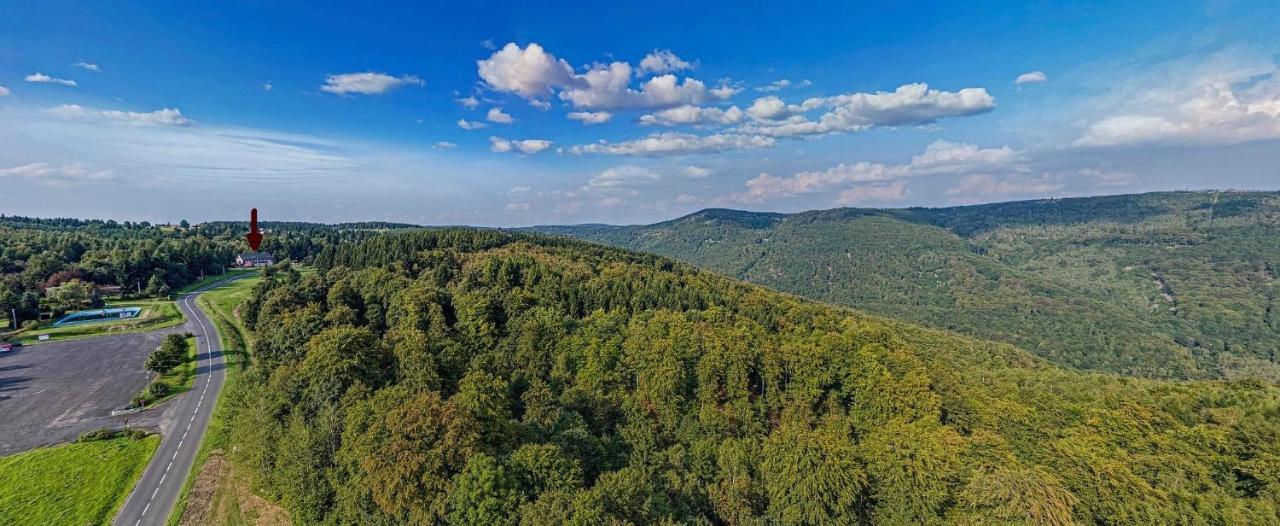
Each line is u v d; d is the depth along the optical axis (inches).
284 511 2576.3
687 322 4591.5
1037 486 2421.3
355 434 2427.4
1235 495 2674.7
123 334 6156.5
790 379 3991.1
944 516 2487.7
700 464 2952.8
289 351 4055.1
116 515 2716.5
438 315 4626.0
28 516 2689.5
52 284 7657.5
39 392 4436.5
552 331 4284.0
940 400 3602.4
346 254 6943.9
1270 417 3142.2
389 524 2175.2
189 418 3882.9
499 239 7564.0
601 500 2047.2
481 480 2052.2
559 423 2950.3
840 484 2502.5
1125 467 2787.9
